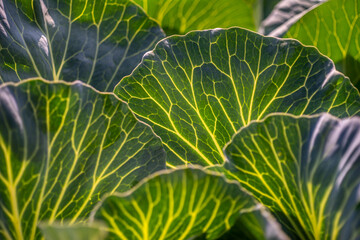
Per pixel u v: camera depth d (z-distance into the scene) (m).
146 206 0.73
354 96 0.96
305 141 0.81
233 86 0.99
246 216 0.75
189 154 0.96
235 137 0.83
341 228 0.75
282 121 0.82
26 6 1.04
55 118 0.79
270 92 0.98
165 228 0.75
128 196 0.72
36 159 0.77
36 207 0.79
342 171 0.76
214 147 0.97
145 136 0.87
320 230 0.80
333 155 0.78
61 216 0.82
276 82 0.99
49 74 1.04
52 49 1.06
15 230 0.77
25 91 0.77
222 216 0.75
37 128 0.77
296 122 0.81
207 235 0.77
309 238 0.83
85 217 0.84
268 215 0.72
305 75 0.98
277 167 0.82
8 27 0.99
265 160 0.83
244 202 0.74
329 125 0.80
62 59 1.07
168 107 0.97
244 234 0.77
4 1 1.01
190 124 0.97
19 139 0.76
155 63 0.98
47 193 0.79
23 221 0.78
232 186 0.74
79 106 0.80
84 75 1.08
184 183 0.72
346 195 0.75
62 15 1.08
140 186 0.72
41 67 1.02
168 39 1.00
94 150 0.83
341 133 0.78
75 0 1.08
